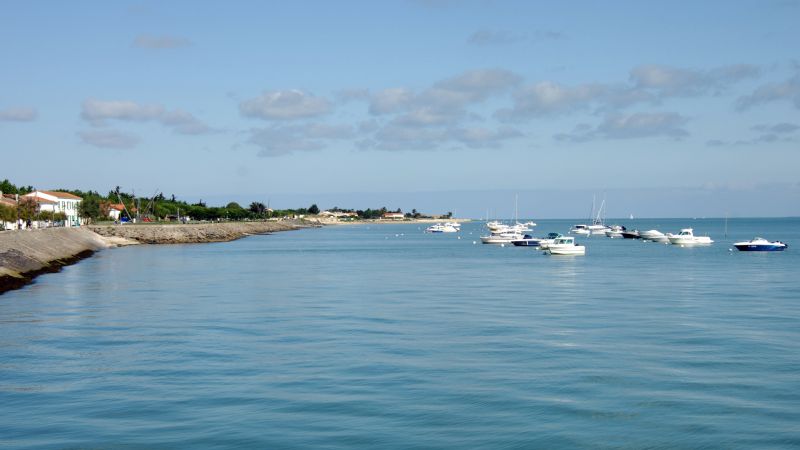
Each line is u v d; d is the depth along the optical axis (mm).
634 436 25500
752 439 25234
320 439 25125
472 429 26141
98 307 57688
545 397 30000
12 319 51062
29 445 24719
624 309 55875
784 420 27109
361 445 24562
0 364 36281
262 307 57750
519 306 57969
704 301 61219
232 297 65062
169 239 192250
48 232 120562
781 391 30859
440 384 32000
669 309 55844
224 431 25953
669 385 31828
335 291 70562
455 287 74500
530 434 25672
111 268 100938
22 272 83500
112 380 33000
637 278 84875
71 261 113312
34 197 181250
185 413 28000
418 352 38781
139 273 92688
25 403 29469
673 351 38906
